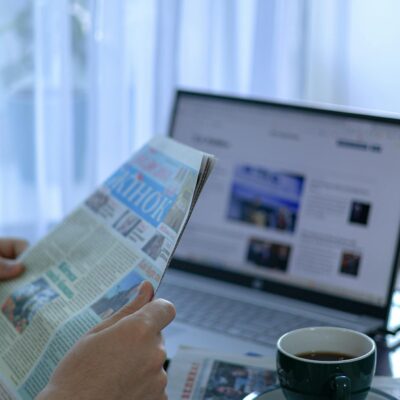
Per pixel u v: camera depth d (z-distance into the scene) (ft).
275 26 6.02
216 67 5.92
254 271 3.61
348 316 3.31
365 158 3.38
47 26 5.15
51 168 5.34
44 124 5.24
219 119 3.81
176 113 3.93
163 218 2.41
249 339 3.04
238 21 5.89
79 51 5.26
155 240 2.36
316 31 6.31
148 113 5.62
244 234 3.67
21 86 5.17
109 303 2.27
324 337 2.35
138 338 1.97
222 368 2.69
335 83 6.41
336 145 3.47
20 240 3.28
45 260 2.77
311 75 6.37
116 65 5.39
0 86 5.12
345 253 3.37
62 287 2.53
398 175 3.29
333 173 3.46
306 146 3.54
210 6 5.72
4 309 2.61
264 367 2.70
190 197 2.23
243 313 3.33
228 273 3.68
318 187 3.49
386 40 6.40
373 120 3.38
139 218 2.58
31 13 5.10
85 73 5.31
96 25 5.22
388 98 6.49
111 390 1.93
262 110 3.70
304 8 6.06
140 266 2.33
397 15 6.33
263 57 6.04
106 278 2.42
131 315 2.03
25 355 2.33
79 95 5.34
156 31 5.49
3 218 5.28
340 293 3.35
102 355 1.96
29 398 2.17
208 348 2.95
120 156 5.53
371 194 3.34
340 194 3.43
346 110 3.46
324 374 2.10
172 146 2.73
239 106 3.76
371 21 6.39
